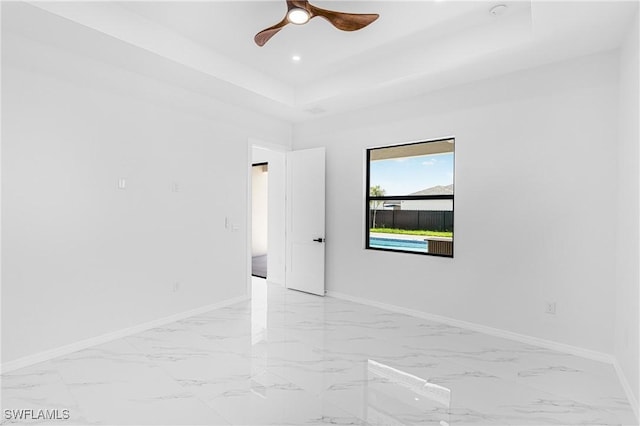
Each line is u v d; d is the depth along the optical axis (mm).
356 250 4434
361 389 2344
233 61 3551
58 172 2814
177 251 3727
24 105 2617
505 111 3246
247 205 4520
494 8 2631
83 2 2428
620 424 1980
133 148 3318
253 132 4562
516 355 2877
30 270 2676
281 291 5035
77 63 2895
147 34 2811
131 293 3326
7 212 2555
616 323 2664
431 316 3768
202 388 2342
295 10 2264
